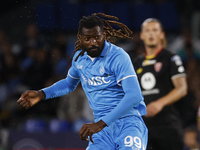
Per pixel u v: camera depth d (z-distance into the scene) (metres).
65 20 38.03
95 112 13.39
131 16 38.94
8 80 32.88
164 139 18.53
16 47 37.59
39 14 38.12
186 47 37.50
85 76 13.35
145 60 19.42
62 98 28.98
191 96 29.12
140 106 13.48
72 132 26.28
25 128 28.19
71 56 34.59
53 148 26.05
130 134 12.80
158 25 19.48
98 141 13.14
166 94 18.89
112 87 13.06
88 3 39.06
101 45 12.73
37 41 35.22
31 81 32.00
